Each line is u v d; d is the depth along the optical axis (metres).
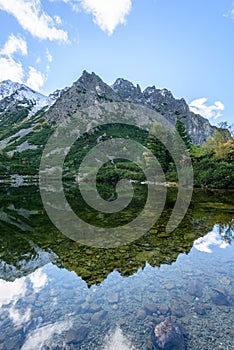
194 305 3.55
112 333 2.95
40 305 3.60
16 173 71.50
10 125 159.50
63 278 4.50
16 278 4.50
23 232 7.89
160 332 2.88
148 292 3.97
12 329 3.04
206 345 2.71
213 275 4.60
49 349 2.70
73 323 3.16
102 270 4.84
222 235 7.36
